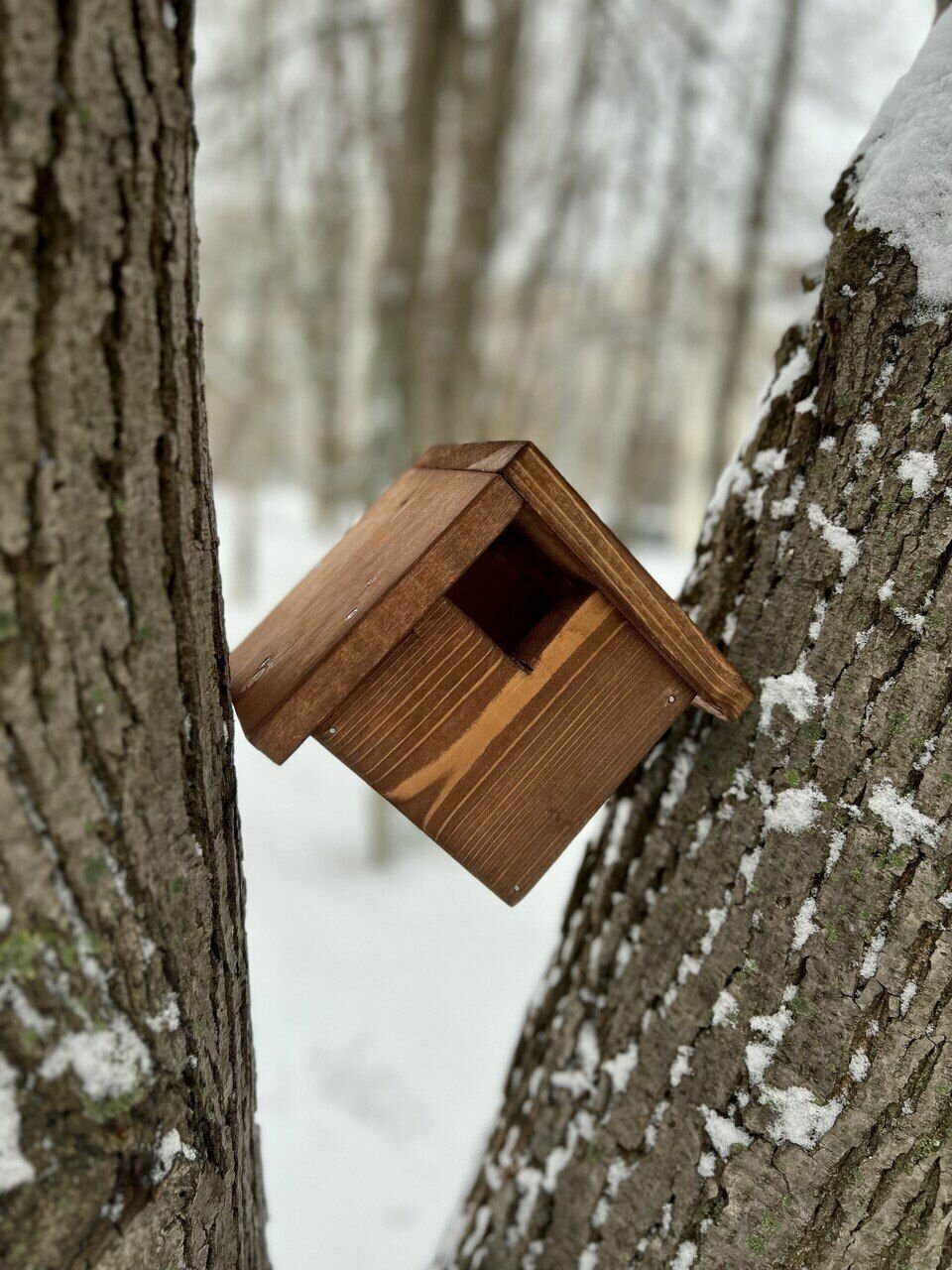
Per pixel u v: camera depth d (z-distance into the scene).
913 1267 0.49
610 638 0.52
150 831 0.41
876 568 0.49
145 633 0.40
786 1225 0.51
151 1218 0.42
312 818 2.15
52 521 0.37
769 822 0.52
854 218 0.50
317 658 0.49
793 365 0.54
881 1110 0.49
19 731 0.38
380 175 2.33
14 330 0.36
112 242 0.37
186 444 0.41
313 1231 0.92
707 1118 0.52
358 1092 1.14
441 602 0.50
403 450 1.82
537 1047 0.62
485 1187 0.63
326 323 3.45
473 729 0.52
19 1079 0.39
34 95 0.35
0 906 0.38
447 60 1.91
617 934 0.57
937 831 0.48
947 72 0.49
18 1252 0.39
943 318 0.48
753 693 0.53
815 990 0.50
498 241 2.34
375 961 1.48
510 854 0.54
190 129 0.39
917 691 0.48
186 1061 0.44
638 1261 0.54
